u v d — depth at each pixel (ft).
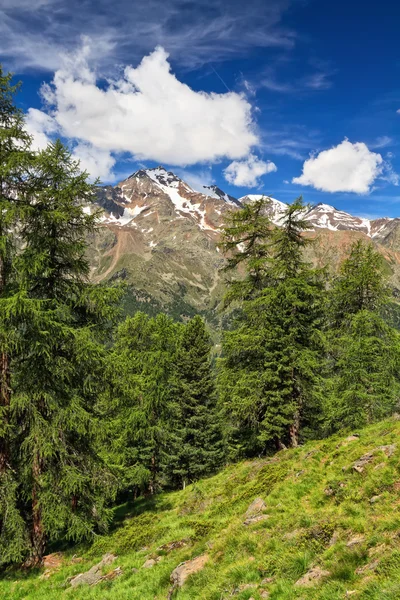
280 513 36.17
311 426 75.56
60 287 47.37
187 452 108.27
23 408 41.86
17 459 44.06
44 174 43.47
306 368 63.72
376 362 73.51
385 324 75.72
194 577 29.63
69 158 44.29
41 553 43.91
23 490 43.27
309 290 65.10
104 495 49.88
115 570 37.73
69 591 35.55
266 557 27.76
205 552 34.22
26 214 42.22
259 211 70.18
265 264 69.72
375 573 20.58
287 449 62.49
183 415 111.45
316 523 29.94
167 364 85.10
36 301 40.19
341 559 23.30
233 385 70.54
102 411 54.03
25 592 37.93
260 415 70.49
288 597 21.85
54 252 45.80
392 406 69.82
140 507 73.31
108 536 48.80
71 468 44.68
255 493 45.80
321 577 22.44
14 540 39.81
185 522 46.24
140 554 40.37
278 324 67.00
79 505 46.83
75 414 44.60
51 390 44.68
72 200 44.24
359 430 53.78
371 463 36.73
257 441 71.05
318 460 47.47
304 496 38.81
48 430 43.06
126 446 83.20
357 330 76.89
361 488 33.50
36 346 40.98
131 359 81.30
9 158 40.63
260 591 23.66
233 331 72.49
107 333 49.83
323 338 66.18
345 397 71.15
